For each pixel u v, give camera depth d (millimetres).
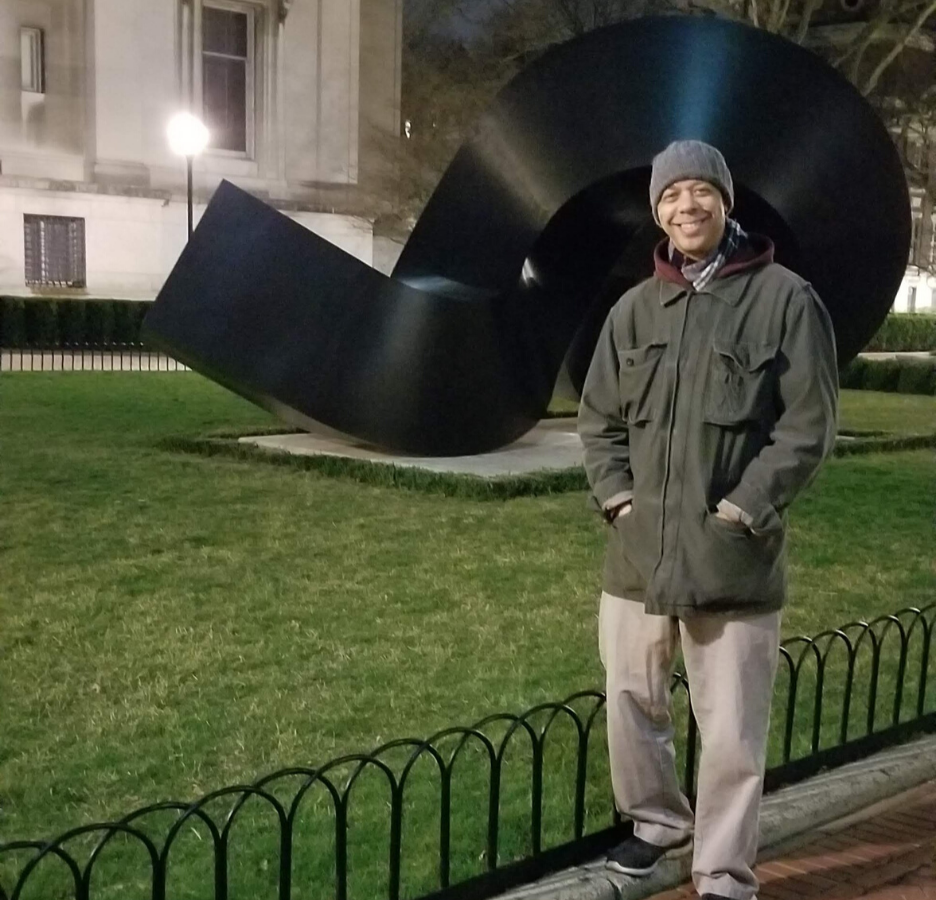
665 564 3188
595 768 4492
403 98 34906
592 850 3631
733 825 3232
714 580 3133
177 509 8898
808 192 10672
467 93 30016
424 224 11758
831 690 5453
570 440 12703
